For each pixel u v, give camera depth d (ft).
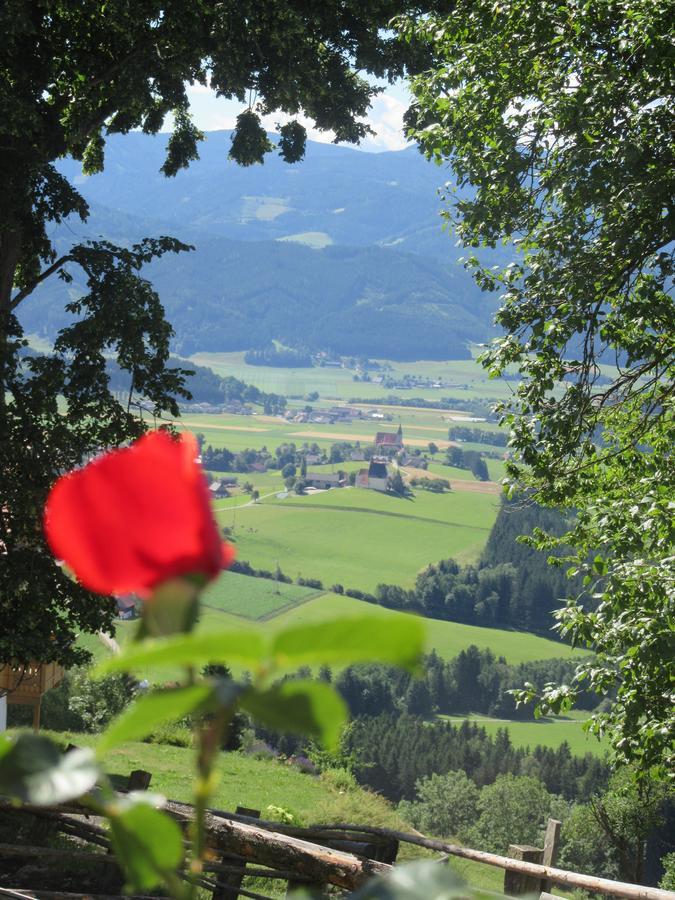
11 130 51.44
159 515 1.50
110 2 54.13
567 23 40.57
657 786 87.71
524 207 42.01
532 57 41.55
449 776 280.92
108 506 1.50
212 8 59.00
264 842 22.12
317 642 1.42
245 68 58.08
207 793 1.64
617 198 38.11
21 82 57.62
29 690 71.00
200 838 1.82
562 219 39.91
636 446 45.32
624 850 91.61
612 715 38.22
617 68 37.88
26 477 50.80
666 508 38.19
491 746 375.04
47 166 58.90
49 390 52.80
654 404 45.68
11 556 50.44
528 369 41.81
